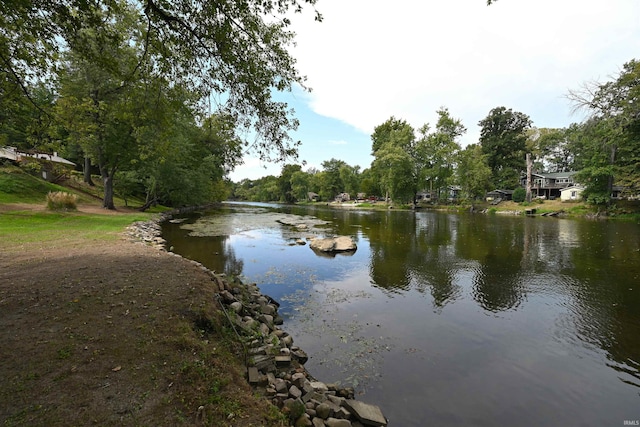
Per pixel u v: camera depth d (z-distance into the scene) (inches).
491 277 409.1
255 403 130.1
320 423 136.6
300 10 207.2
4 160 985.5
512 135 2263.8
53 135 383.2
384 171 2228.1
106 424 103.1
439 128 2198.6
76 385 120.4
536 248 610.5
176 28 217.6
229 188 2714.1
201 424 109.5
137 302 202.5
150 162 976.9
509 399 171.8
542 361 210.7
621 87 1175.6
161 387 125.2
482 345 231.3
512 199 2071.9
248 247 592.1
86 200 1077.8
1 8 213.2
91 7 224.8
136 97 281.9
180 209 1530.5
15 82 291.1
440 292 350.3
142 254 360.2
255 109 262.4
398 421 152.4
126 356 143.3
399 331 252.7
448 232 850.1
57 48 266.1
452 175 2148.1
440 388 179.9
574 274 422.0
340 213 1648.6
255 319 244.2
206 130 301.7
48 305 191.8
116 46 255.9
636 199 1443.2
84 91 635.5
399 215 1514.5
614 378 192.5
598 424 154.3
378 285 374.9
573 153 2436.0
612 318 281.7
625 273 426.9
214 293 244.4
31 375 123.6
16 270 269.6
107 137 818.2
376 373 193.3
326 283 380.2
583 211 1473.9
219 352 163.9
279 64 244.5
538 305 312.3
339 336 242.8
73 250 368.2
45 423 100.0
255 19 220.2
